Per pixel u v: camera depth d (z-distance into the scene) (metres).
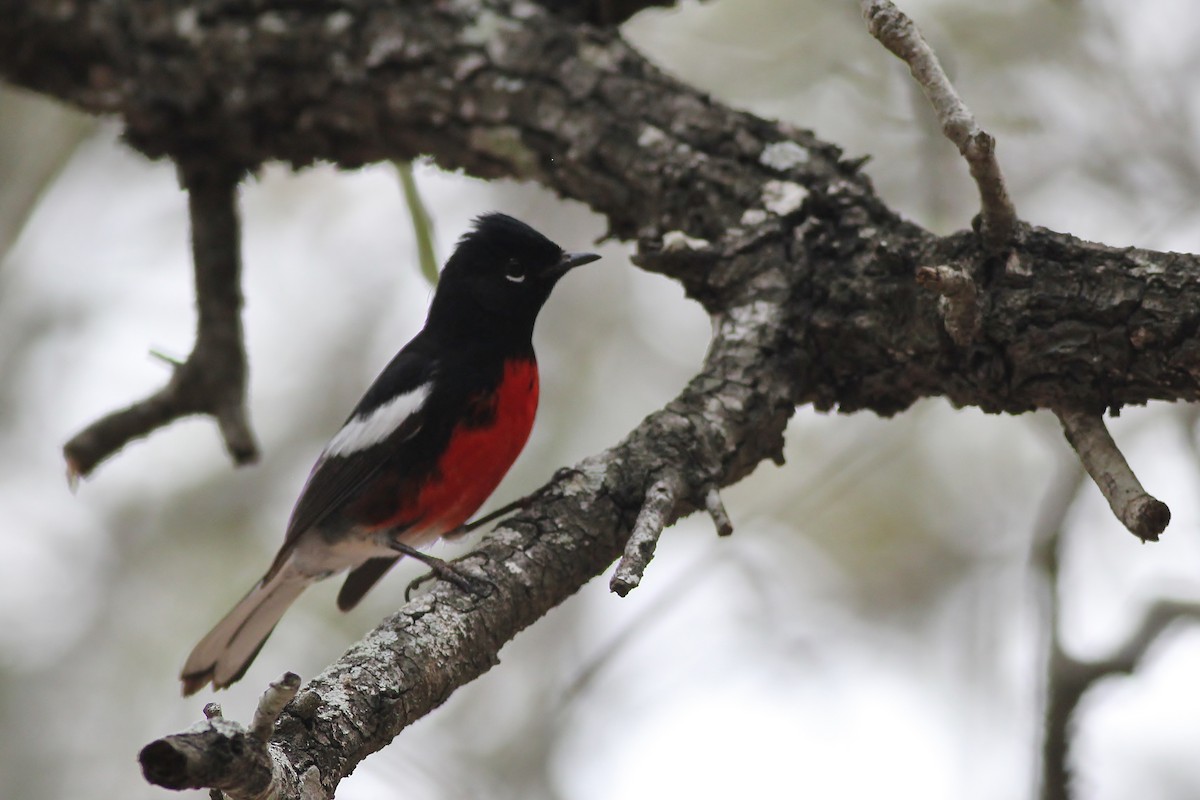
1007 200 6.93
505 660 13.24
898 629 13.24
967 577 13.32
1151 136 12.63
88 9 10.32
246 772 4.70
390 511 9.73
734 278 8.30
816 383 8.22
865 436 12.66
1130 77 12.80
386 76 9.65
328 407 14.87
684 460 7.49
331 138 10.10
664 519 6.70
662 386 14.01
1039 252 7.08
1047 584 8.84
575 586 7.16
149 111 10.26
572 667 13.07
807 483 12.33
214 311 10.41
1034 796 8.55
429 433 9.60
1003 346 7.09
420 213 10.11
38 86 10.65
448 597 6.67
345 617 13.66
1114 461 6.71
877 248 7.75
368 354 15.02
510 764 12.21
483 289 9.95
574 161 9.17
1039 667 8.73
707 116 9.06
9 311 15.17
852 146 13.08
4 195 13.23
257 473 14.68
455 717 12.88
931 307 7.46
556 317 14.30
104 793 13.02
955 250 7.39
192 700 13.44
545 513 7.21
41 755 13.16
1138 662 8.45
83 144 14.52
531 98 9.33
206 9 10.10
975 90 12.66
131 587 14.18
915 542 13.51
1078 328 6.90
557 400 13.86
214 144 10.41
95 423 10.30
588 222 14.65
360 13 9.80
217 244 10.50
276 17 9.96
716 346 8.10
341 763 5.69
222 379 10.37
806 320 8.05
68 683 13.60
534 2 9.85
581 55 9.44
